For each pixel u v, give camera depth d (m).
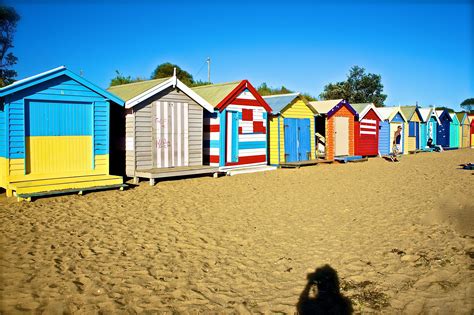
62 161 12.76
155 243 7.77
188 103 16.44
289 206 11.22
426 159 27.94
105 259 6.86
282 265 6.73
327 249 7.52
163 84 15.39
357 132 26.81
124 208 10.53
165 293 5.64
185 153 16.42
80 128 13.12
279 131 21.47
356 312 5.15
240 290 5.79
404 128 33.81
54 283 5.84
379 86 57.09
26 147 12.02
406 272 6.36
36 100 12.16
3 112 11.95
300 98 22.77
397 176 17.86
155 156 15.50
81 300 5.34
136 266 6.58
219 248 7.56
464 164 23.81
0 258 6.74
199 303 5.37
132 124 14.90
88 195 12.09
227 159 18.30
